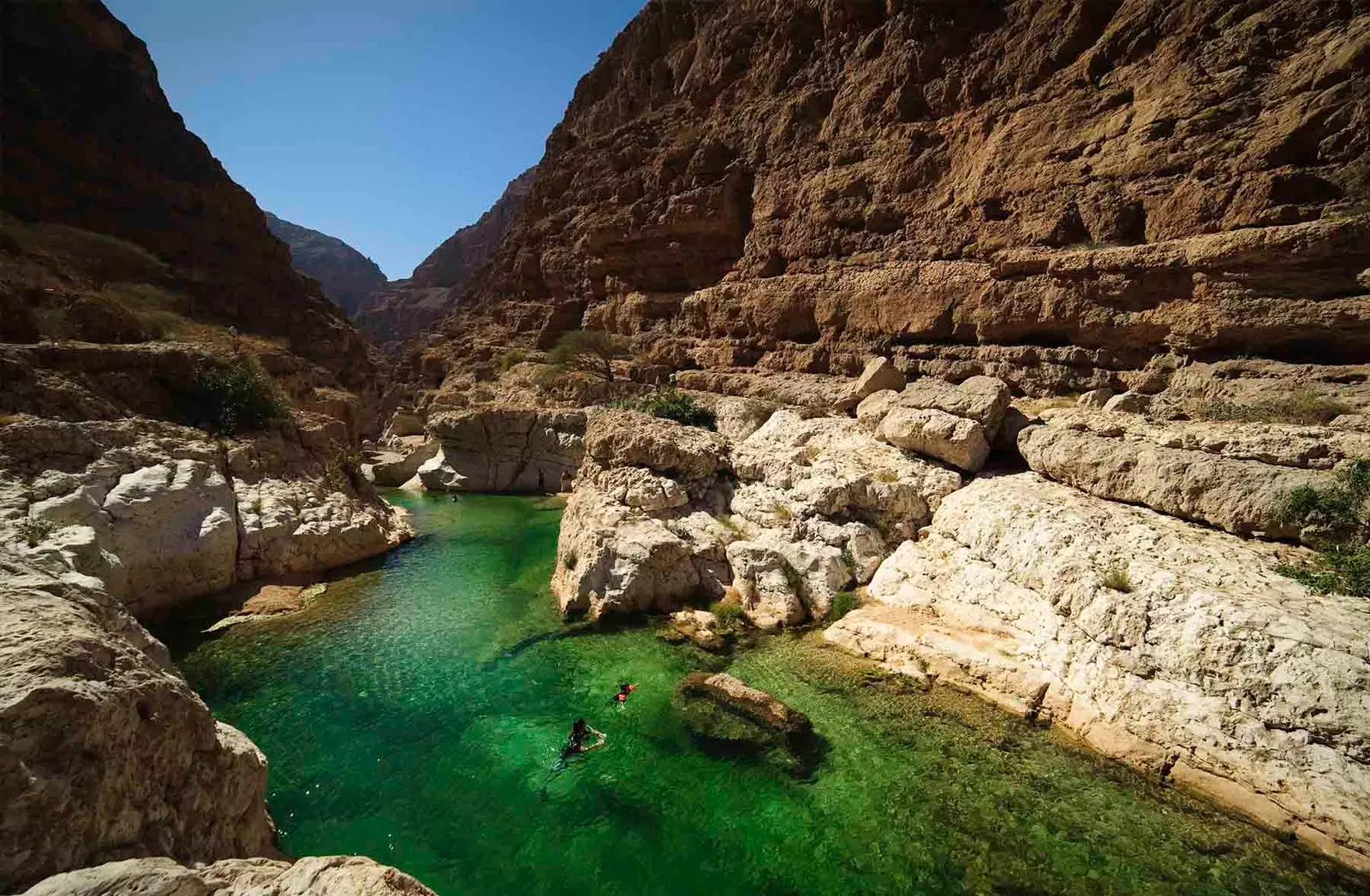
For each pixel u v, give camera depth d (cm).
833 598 1515
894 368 2294
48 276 2934
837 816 891
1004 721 1080
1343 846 759
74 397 1725
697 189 4491
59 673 512
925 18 3441
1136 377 2131
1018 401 2342
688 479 1897
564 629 1500
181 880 452
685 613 1509
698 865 815
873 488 1684
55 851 455
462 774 991
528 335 6103
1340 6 2020
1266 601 943
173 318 3644
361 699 1210
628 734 1088
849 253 3462
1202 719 905
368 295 16425
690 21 6331
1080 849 822
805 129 3981
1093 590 1098
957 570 1409
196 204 5688
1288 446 1274
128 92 5612
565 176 6700
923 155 3212
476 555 2194
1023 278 2492
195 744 645
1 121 4434
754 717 1095
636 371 4459
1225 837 823
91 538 1355
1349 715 785
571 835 866
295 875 488
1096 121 2527
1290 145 1938
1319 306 1742
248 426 2178
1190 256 1981
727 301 4009
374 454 4744
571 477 3500
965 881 780
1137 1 2552
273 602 1656
